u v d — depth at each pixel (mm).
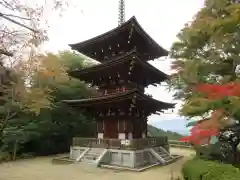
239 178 7293
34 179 14047
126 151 17703
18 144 24109
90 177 14359
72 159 20875
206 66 12461
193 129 8680
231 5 10305
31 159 23000
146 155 19391
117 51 22641
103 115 21766
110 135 21031
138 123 21766
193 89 11727
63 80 27188
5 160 21953
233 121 9922
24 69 13453
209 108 10086
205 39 12797
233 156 12836
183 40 14000
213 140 13148
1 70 11516
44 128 25938
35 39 10234
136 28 19094
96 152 19578
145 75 22297
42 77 17578
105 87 22422
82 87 32062
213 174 8234
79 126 31438
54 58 17172
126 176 14523
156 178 13875
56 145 28344
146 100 19328
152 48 23109
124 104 19641
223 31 10836
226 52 11828
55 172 16062
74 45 23000
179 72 14109
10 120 22562
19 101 17484
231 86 8531
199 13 12547
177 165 18438
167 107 23109
